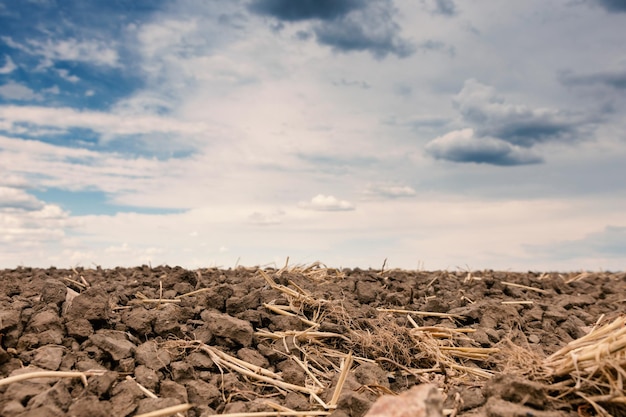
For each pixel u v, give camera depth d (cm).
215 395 55
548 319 86
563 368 49
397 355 66
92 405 47
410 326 77
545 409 46
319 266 106
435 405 39
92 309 66
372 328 73
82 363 57
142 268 114
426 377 61
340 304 79
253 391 58
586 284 116
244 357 64
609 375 46
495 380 49
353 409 50
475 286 102
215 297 78
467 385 57
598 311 96
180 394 54
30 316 66
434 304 84
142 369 57
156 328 67
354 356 67
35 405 47
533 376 50
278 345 67
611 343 48
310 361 66
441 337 71
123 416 49
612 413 45
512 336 74
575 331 82
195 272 103
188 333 69
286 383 59
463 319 80
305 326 73
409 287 96
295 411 52
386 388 55
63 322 65
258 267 113
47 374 51
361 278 103
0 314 61
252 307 76
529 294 102
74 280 96
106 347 59
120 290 85
